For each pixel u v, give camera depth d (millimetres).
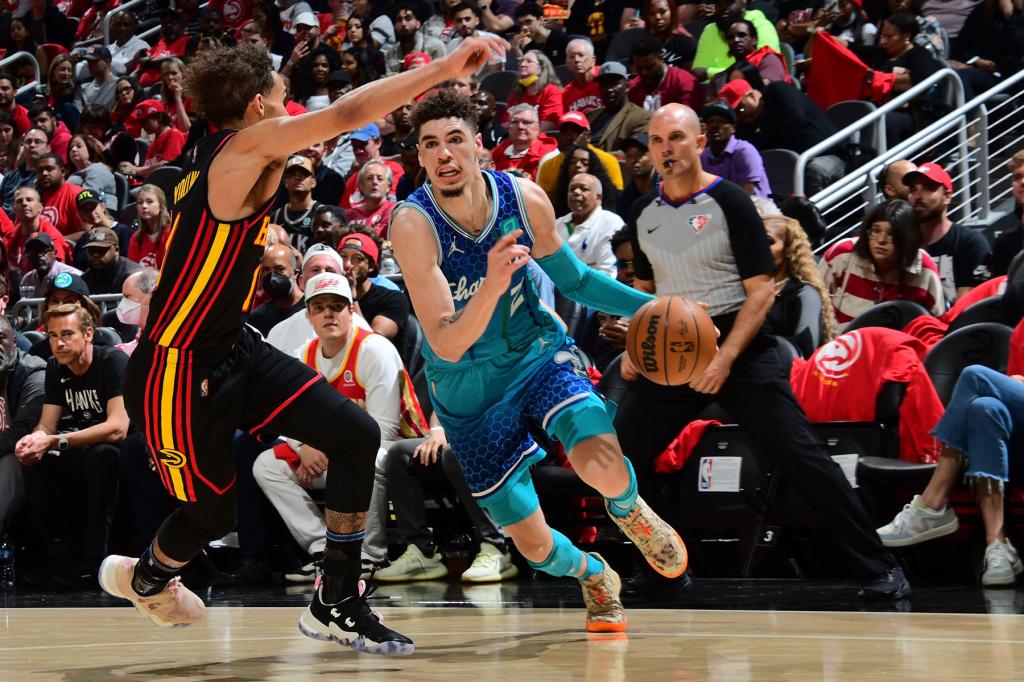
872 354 6914
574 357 4500
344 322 7641
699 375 4809
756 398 5766
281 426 3934
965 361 6820
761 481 6871
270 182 3611
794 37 13773
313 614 4008
